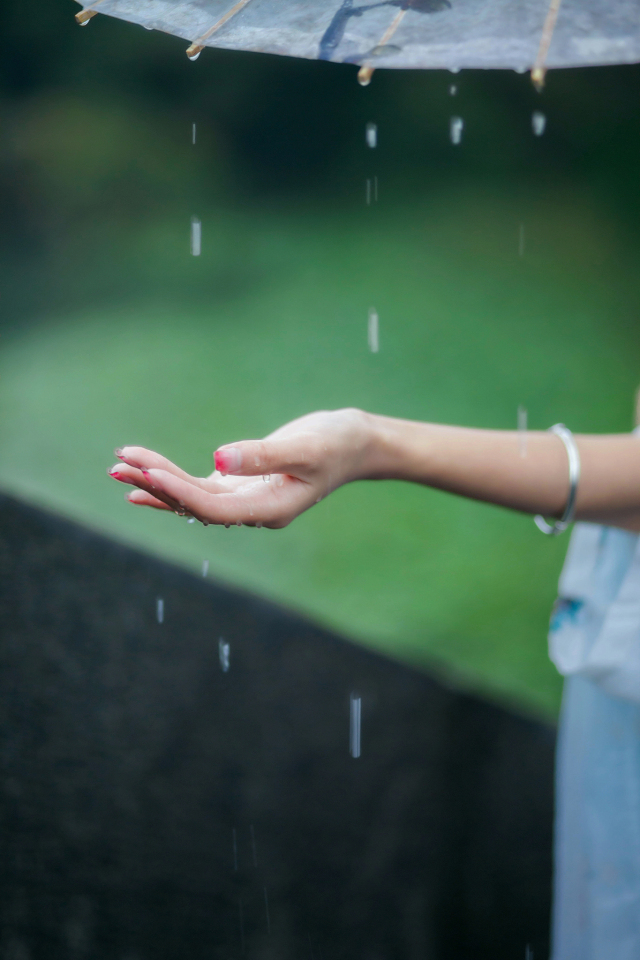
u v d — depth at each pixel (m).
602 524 1.25
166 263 7.66
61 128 8.65
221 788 1.50
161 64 9.48
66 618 1.38
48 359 5.89
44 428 4.92
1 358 5.91
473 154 9.48
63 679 1.38
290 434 1.14
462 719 1.75
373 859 1.65
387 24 1.06
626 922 1.36
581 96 9.62
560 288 7.36
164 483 1.08
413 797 1.69
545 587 3.70
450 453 1.20
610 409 5.66
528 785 1.85
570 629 1.35
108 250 7.82
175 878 1.47
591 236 8.16
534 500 1.22
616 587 1.32
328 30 1.07
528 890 1.83
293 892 1.57
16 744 1.35
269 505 1.12
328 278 7.40
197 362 5.91
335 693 1.62
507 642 3.32
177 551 3.79
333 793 1.62
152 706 1.45
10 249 7.75
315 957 1.59
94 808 1.40
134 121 9.10
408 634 3.35
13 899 1.35
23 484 4.26
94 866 1.40
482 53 1.04
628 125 9.55
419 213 8.69
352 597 3.58
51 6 9.17
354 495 4.34
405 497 4.34
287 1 1.09
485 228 8.34
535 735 1.86
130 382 5.58
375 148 9.63
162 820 1.46
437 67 1.04
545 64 1.04
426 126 9.70
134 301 6.93
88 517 3.99
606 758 1.37
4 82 9.09
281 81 9.65
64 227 8.02
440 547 3.97
